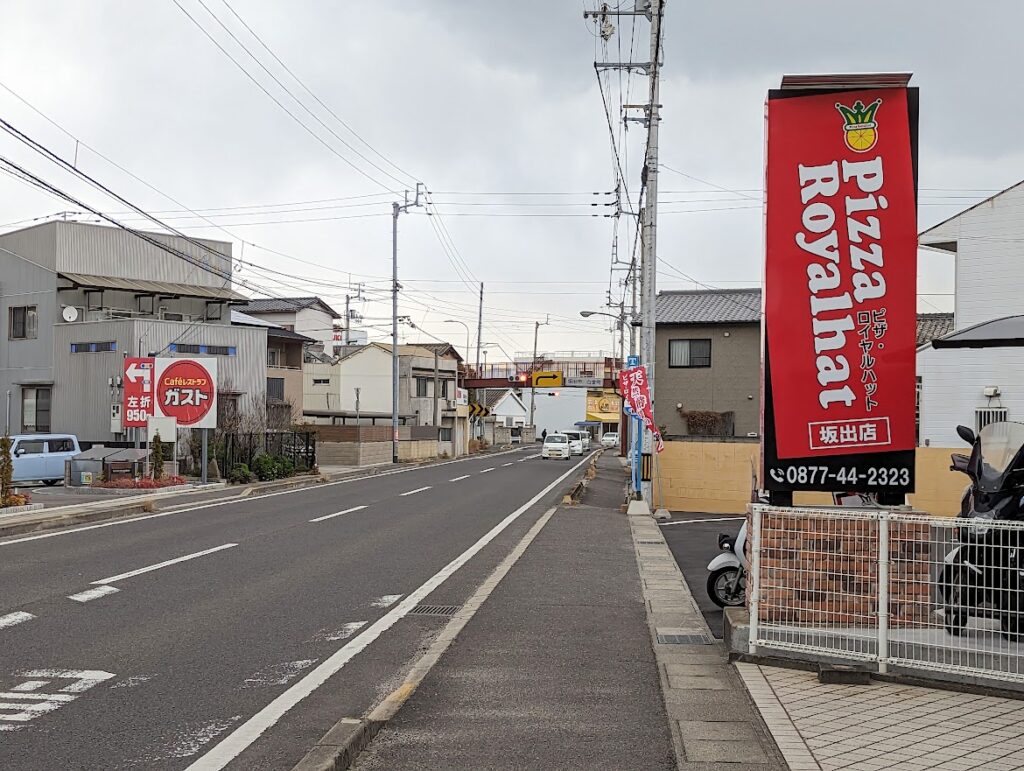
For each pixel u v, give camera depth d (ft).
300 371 164.66
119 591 33.96
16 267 127.24
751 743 16.88
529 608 32.12
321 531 55.01
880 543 21.25
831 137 23.09
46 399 123.75
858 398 23.11
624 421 176.45
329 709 20.22
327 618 30.25
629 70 79.46
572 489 93.04
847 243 23.09
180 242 133.59
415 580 38.27
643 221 85.25
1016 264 74.33
